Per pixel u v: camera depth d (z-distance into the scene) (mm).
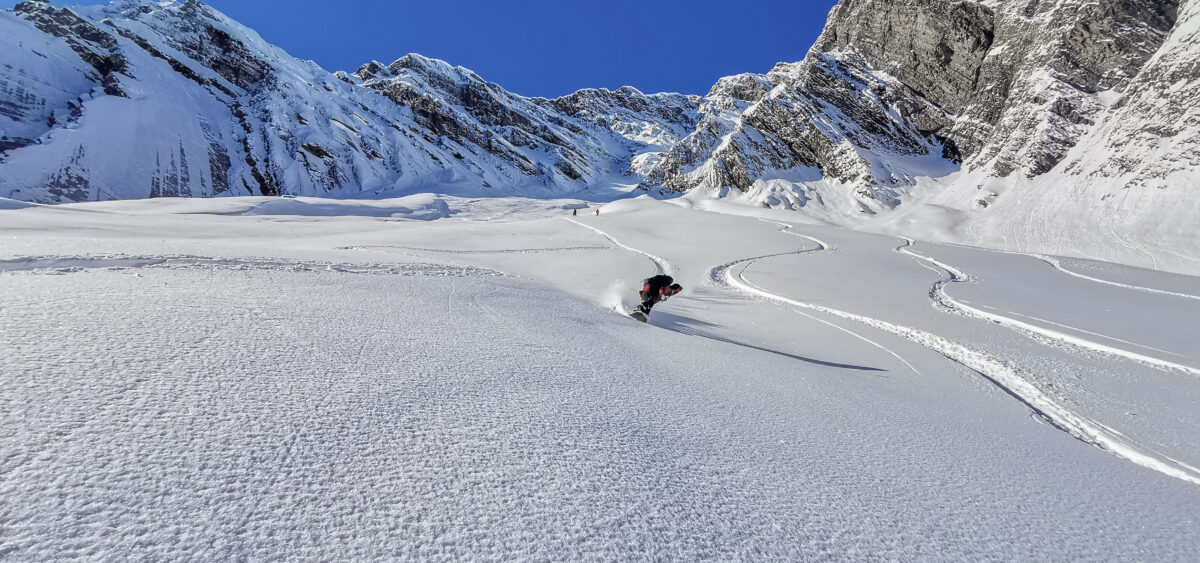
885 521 1774
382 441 1780
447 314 4570
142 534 1123
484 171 135125
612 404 2629
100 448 1424
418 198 64125
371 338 3211
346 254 10023
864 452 2490
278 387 2111
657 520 1559
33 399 1632
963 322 8578
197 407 1789
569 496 1606
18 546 1003
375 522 1329
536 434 2043
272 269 6316
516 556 1290
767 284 12953
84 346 2193
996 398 4836
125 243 7496
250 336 2803
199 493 1308
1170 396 5008
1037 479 2445
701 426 2525
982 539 1743
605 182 159000
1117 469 2930
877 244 26031
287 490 1395
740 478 1962
